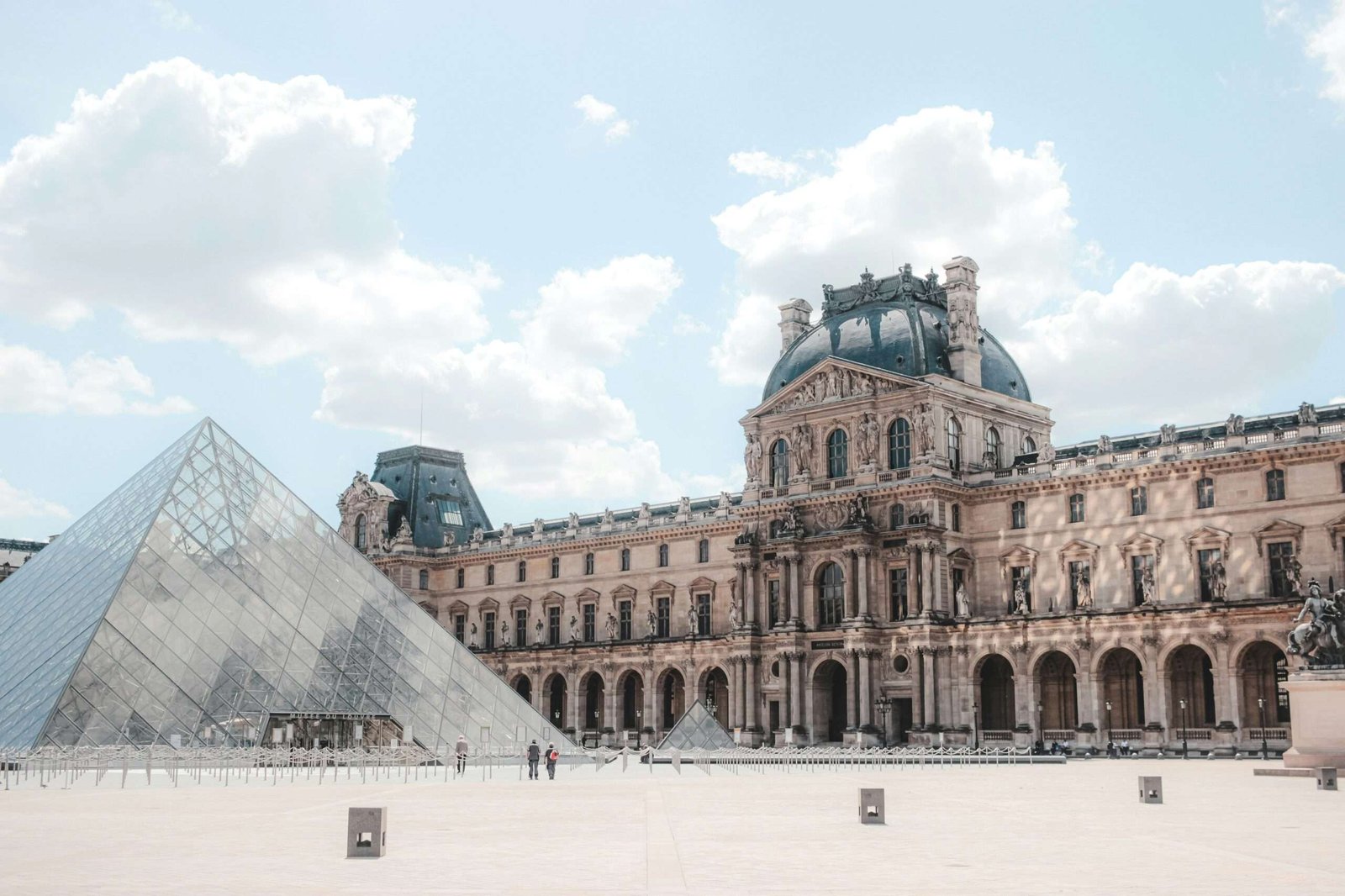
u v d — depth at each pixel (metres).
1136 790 76.44
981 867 39.31
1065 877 36.97
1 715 96.38
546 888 35.34
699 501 198.75
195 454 117.19
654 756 128.88
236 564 110.19
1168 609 140.25
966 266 168.88
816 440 170.12
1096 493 153.00
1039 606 155.75
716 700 188.38
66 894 34.25
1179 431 155.62
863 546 159.75
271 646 106.69
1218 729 136.00
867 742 156.00
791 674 165.00
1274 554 139.50
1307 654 86.69
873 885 35.62
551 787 84.00
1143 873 37.53
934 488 157.75
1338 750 84.88
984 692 159.38
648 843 46.47
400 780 93.25
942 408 161.38
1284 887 34.84
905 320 168.00
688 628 190.75
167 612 102.56
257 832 50.84
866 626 158.00
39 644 102.75
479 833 50.62
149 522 107.44
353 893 34.47
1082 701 145.25
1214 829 50.31
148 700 96.75
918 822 54.41
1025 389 179.00
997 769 111.69
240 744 99.44
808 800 69.44
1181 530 145.75
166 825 53.88
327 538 119.88
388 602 119.06
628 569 199.50
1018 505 159.25
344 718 106.69
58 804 66.69
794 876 37.56
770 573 171.62
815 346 175.00
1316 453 137.25
